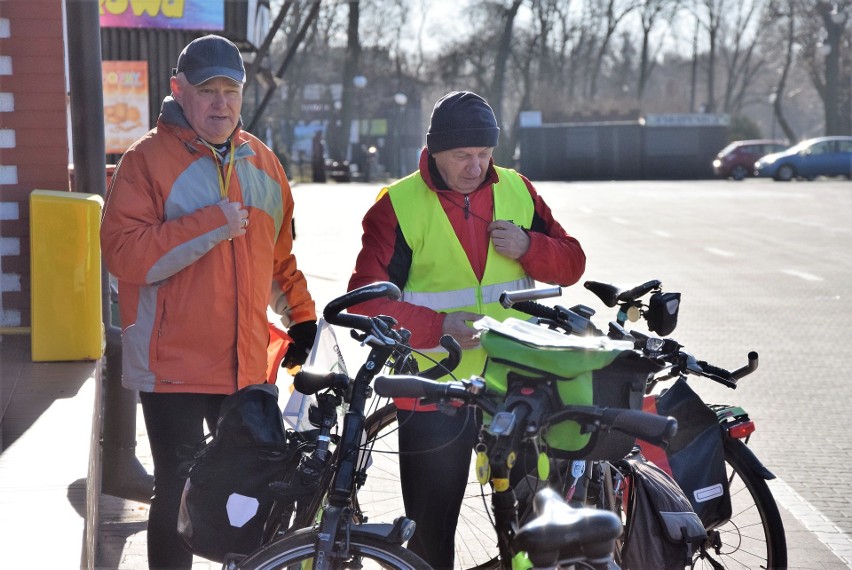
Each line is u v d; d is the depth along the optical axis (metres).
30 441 3.71
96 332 4.95
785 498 5.34
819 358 8.73
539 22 61.84
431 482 3.49
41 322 4.89
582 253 3.74
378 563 2.71
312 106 59.78
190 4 14.15
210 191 3.61
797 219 23.05
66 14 5.69
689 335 9.71
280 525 3.12
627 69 80.88
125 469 5.10
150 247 3.45
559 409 2.60
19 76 5.41
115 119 14.00
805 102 100.31
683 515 3.47
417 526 3.54
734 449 3.93
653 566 3.44
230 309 3.62
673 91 75.75
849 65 62.50
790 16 62.41
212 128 3.58
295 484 2.92
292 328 4.00
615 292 3.63
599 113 51.62
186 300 3.57
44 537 2.86
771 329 10.03
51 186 5.47
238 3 14.31
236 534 2.92
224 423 2.94
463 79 60.50
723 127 49.44
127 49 14.18
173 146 3.59
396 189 3.64
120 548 4.58
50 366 4.86
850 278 13.74
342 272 13.29
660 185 40.41
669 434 2.43
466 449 3.50
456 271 3.63
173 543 3.65
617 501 3.50
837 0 58.81
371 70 58.97
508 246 3.59
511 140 58.84
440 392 2.52
